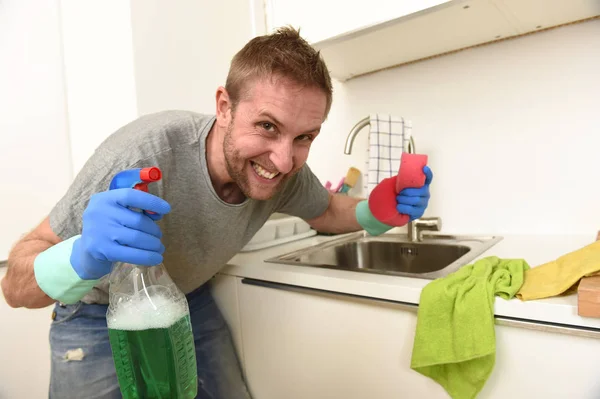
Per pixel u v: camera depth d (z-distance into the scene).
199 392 1.16
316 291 0.99
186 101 1.41
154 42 1.31
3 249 1.24
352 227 1.21
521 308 0.73
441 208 1.46
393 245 1.39
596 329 0.67
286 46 0.74
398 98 1.52
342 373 0.97
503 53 1.29
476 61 1.34
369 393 0.94
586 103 1.18
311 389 1.04
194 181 0.88
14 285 0.66
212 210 0.91
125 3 1.25
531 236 1.25
